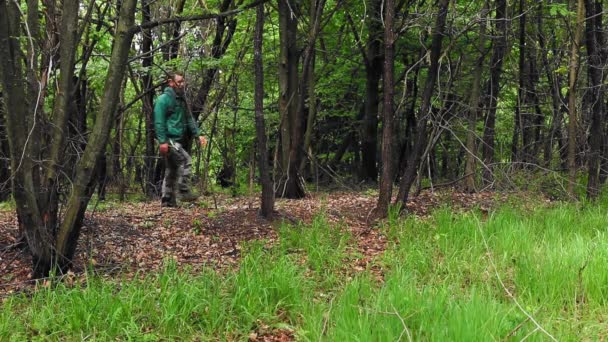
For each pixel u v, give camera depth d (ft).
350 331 12.23
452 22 28.63
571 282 15.70
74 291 14.51
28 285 17.03
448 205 28.40
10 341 12.76
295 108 32.27
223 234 23.65
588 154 33.88
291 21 31.12
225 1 36.47
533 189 32.04
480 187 35.29
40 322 13.66
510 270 18.06
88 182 17.20
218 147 46.09
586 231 22.95
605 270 15.94
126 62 16.98
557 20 41.91
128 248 21.38
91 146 17.03
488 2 31.48
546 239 20.99
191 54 35.29
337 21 42.80
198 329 14.07
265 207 25.77
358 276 17.54
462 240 21.08
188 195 28.81
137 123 52.01
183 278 15.71
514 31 40.57
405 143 55.11
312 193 37.17
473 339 11.36
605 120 39.04
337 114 55.52
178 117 27.96
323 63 50.44
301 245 21.47
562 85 42.39
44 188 16.97
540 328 11.17
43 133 18.12
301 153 34.01
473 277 17.24
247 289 15.01
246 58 43.45
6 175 32.24
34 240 17.13
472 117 34.60
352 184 45.06
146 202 33.55
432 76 27.17
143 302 14.61
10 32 16.29
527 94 46.55
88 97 37.96
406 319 12.68
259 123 25.45
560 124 40.06
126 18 16.55
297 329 13.47
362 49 45.09
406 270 17.76
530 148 45.16
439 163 67.67
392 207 26.63
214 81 38.93
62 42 16.74
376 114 47.26
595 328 13.30
